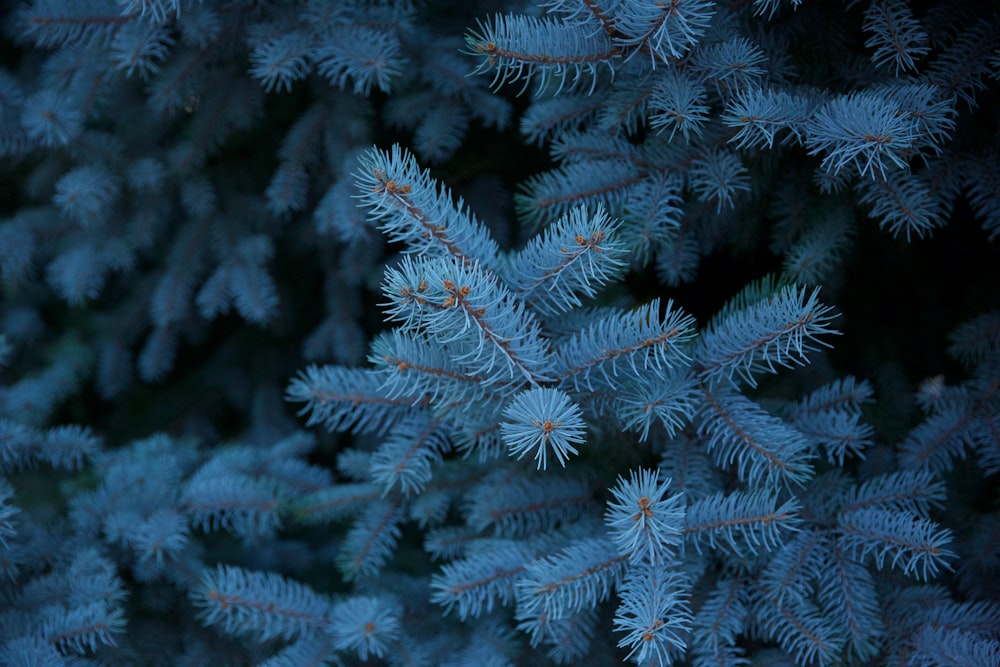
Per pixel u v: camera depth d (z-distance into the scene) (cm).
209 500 144
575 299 132
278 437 171
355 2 147
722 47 134
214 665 144
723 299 156
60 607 137
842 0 138
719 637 133
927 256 152
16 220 161
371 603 138
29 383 163
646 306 130
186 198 160
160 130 158
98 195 154
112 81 151
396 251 164
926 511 135
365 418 137
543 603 131
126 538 143
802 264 138
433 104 150
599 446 139
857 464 143
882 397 149
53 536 144
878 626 133
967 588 138
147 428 180
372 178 126
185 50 149
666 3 128
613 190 139
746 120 132
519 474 140
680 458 136
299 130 153
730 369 133
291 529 156
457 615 143
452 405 134
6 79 153
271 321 175
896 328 153
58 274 157
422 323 127
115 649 142
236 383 182
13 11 161
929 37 136
